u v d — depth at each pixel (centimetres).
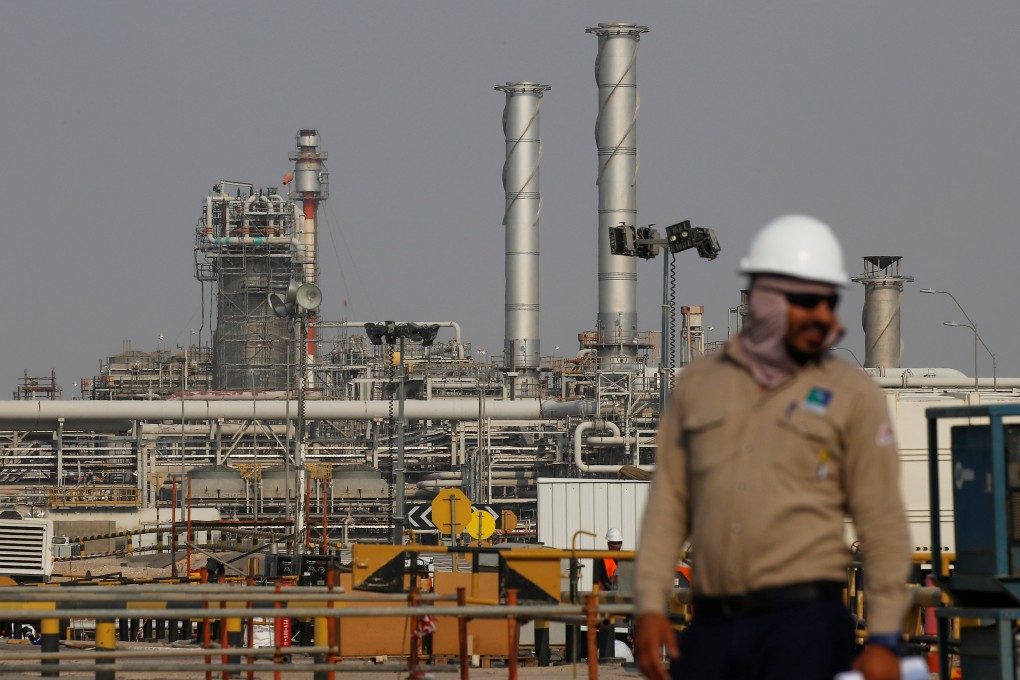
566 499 14950
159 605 6038
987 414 2644
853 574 4609
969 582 2692
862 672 1573
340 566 7875
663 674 1648
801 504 1623
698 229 10112
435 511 11144
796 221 1686
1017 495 2622
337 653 4581
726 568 1639
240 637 5431
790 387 1652
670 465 1720
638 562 1702
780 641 1612
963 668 2742
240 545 10794
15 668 4522
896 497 1625
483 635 5816
